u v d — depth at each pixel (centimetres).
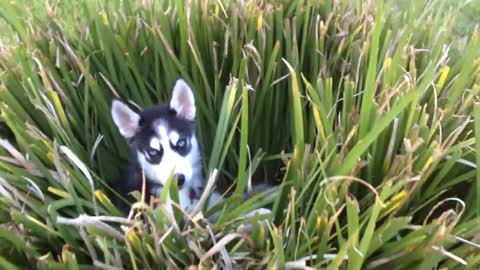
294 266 68
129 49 104
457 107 87
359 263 65
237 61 102
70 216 82
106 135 101
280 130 104
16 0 117
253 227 72
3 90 88
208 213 82
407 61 95
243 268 73
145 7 108
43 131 92
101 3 115
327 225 69
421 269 70
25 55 93
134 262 67
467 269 71
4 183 77
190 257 73
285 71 101
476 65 91
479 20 161
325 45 102
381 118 73
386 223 71
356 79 89
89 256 77
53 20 107
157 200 72
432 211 75
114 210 79
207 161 105
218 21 104
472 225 72
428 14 116
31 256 73
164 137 91
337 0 107
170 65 102
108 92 103
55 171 83
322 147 76
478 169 74
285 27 101
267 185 102
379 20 72
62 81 98
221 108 95
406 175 73
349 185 75
